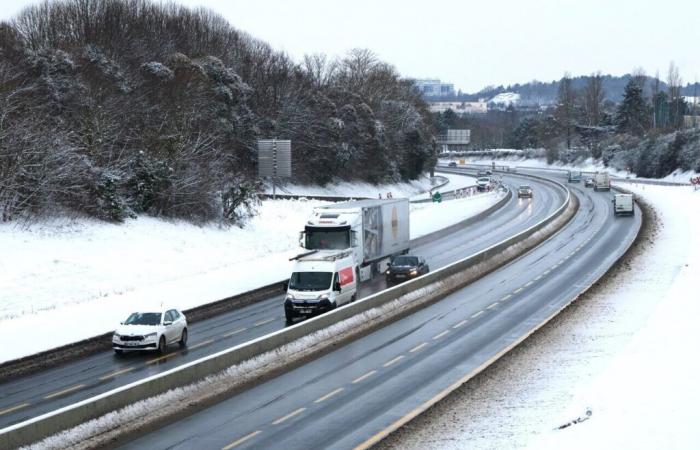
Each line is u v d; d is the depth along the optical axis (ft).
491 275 177.88
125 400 77.71
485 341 113.50
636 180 517.55
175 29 374.84
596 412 72.13
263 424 77.71
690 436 62.64
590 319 125.49
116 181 191.42
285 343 104.63
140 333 107.96
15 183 168.25
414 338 116.98
